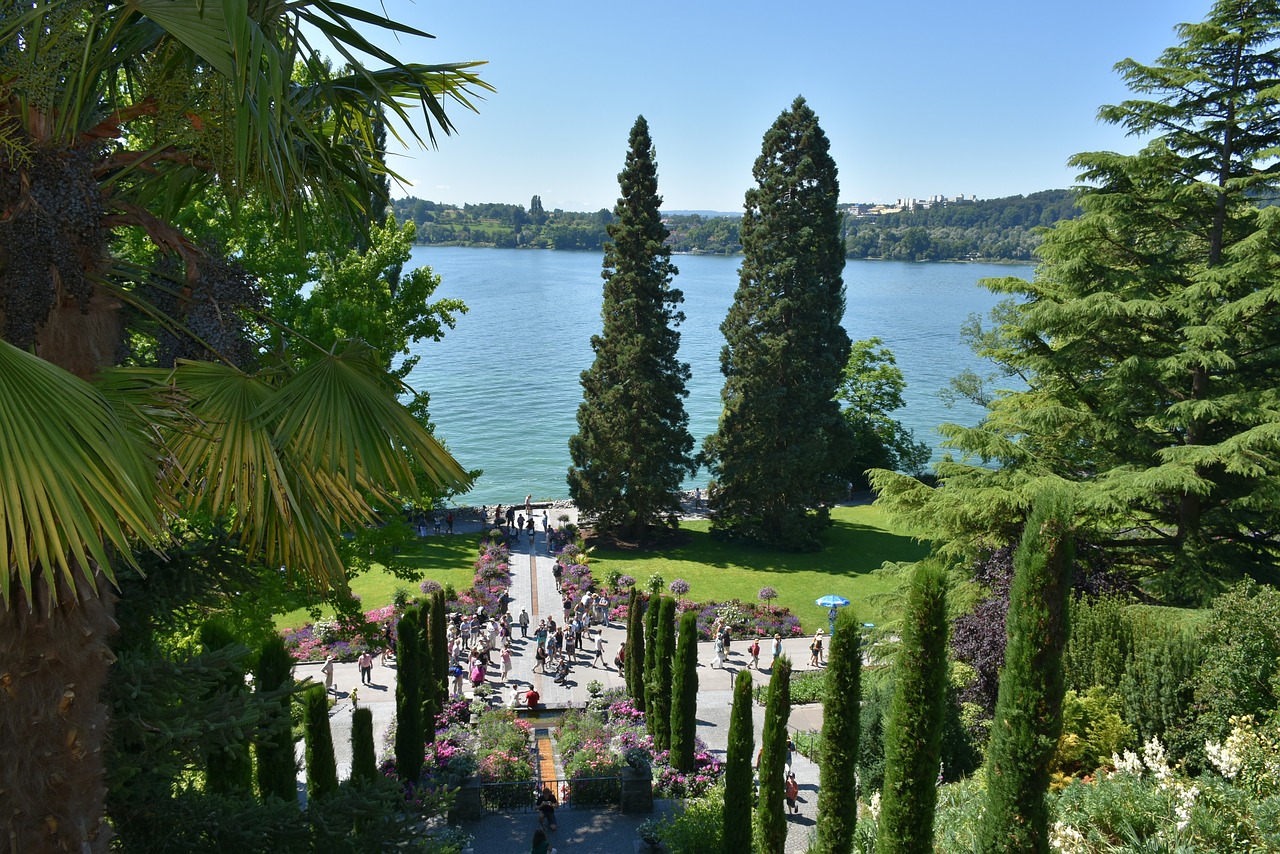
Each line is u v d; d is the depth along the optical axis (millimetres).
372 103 6523
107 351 6320
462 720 28453
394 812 10094
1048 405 24984
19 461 4402
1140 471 22734
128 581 9922
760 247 50562
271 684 12789
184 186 7797
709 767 24531
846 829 11461
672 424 52000
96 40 6184
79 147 5957
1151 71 24875
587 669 33906
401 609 36938
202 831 9281
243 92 5277
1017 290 27141
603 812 22672
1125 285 25266
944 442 25281
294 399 6668
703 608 41156
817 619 40844
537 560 48406
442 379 117812
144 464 5512
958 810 13391
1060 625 8891
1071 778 15438
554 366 128625
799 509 50719
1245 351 24750
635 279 49406
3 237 5480
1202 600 22328
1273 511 23859
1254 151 24766
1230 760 13148
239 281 6586
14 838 6098
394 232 21594
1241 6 24281
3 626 5918
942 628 9398
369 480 7203
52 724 6207
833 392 51906
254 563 10625
